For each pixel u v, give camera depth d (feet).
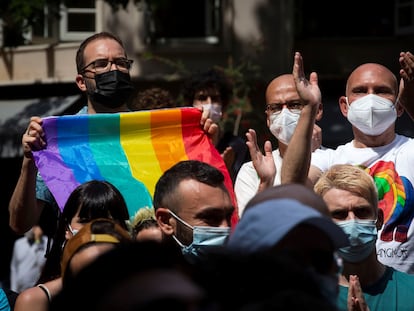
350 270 15.75
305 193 10.91
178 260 8.89
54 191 17.76
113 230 13.15
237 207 17.93
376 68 19.81
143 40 57.36
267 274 8.68
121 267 8.39
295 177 15.29
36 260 45.21
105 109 19.60
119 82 19.29
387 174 18.99
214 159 18.52
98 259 8.57
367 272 15.74
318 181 15.99
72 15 58.29
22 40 59.26
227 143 24.77
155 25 57.52
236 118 52.31
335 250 10.92
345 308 15.34
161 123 18.60
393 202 18.70
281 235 10.21
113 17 57.57
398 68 58.90
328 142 53.21
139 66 57.47
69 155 18.20
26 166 18.17
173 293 8.12
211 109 26.53
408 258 18.34
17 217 18.31
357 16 58.75
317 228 10.51
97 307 8.18
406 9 58.44
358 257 15.62
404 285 15.76
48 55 58.59
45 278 16.65
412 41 58.44
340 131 53.67
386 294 15.67
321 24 58.70
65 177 17.97
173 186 15.19
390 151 19.36
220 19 57.72
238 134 52.44
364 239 15.49
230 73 52.90
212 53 57.72
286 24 57.67
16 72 59.47
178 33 57.67
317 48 58.59
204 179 15.15
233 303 8.46
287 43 57.67
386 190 18.85
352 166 16.03
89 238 13.01
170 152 18.49
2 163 58.13
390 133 19.51
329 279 9.96
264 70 57.52
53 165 18.06
